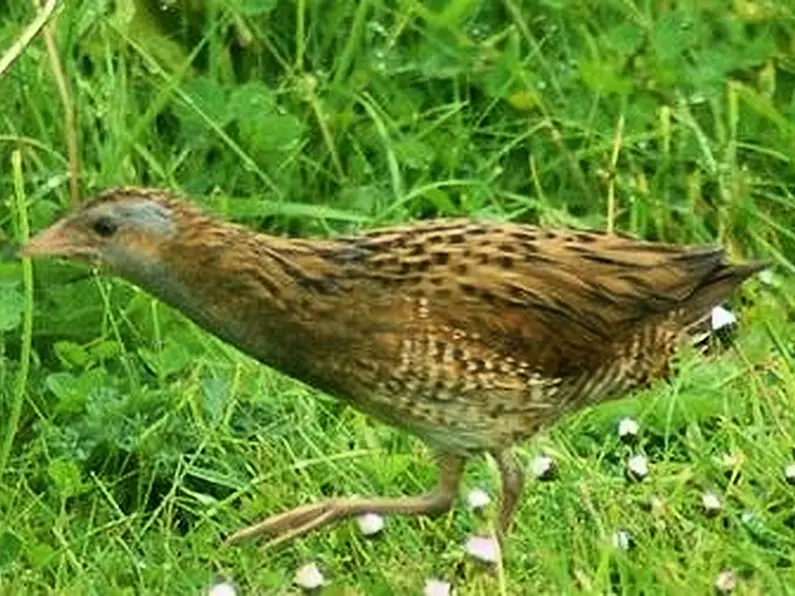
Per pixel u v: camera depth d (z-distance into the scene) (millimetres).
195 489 12492
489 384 11617
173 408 12594
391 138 14156
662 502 11953
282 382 12852
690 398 12742
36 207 13469
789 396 12750
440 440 11750
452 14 14438
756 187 14234
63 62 13859
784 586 11531
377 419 11781
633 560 11719
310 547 12047
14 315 12812
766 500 12219
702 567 11672
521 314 11633
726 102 14422
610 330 11781
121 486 12445
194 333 13070
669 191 14219
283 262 11469
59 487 12180
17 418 12281
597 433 12734
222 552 11922
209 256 11406
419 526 12180
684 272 11906
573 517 11961
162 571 11789
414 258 11609
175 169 13938
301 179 14078
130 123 13977
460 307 11555
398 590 11648
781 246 14102
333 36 14469
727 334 12664
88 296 13000
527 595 11500
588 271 11781
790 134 14320
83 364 12812
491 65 14398
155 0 14367
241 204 13688
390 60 14398
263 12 14383
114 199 11430
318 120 14133
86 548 11984
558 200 14219
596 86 14297
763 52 14586
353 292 11508
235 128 14000
